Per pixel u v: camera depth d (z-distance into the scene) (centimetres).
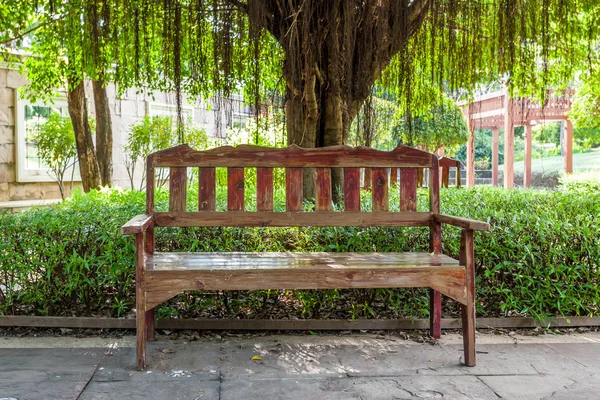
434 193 340
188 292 360
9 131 1070
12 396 239
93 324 334
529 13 530
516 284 359
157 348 308
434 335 334
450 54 510
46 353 299
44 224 344
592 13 600
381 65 481
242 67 521
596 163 2608
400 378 267
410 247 369
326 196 338
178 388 252
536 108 1458
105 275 339
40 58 741
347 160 336
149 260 308
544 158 3098
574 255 354
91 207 437
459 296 285
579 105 1068
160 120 1035
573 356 302
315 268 281
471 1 485
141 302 274
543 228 358
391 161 338
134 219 297
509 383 261
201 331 339
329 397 243
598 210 441
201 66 516
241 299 357
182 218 328
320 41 468
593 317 351
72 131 1006
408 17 468
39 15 641
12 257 341
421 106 627
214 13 466
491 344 323
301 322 336
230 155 329
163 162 326
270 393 247
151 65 696
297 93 480
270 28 482
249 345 317
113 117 1209
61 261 341
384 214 337
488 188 809
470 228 279
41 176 1125
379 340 329
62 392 244
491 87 663
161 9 515
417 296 360
